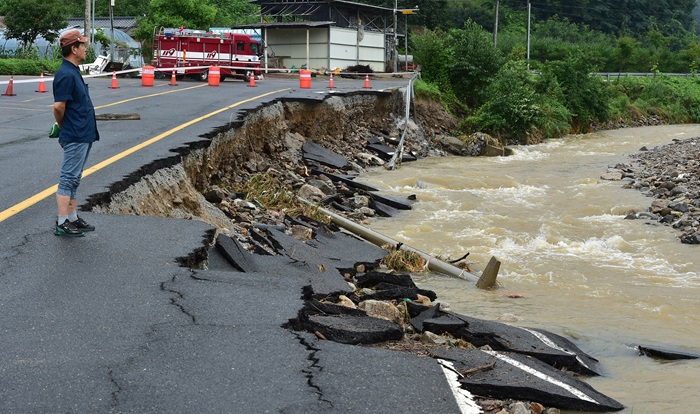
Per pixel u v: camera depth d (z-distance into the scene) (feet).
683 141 120.37
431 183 77.61
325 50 157.99
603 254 48.91
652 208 62.03
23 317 20.21
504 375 21.75
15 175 37.27
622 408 21.72
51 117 63.72
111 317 20.56
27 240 26.71
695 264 46.03
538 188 76.69
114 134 51.80
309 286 24.88
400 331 24.20
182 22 188.34
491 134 122.93
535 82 156.04
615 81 205.36
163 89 97.71
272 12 168.04
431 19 268.62
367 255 44.32
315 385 17.38
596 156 106.11
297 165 74.84
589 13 383.04
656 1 416.05
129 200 35.55
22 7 164.76
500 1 355.36
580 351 27.86
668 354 28.07
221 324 20.57
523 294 38.93
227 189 55.98
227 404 16.19
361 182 75.46
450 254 48.21
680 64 299.17
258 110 72.64
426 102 123.54
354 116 100.83
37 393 16.21
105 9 250.57
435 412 16.69
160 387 16.76
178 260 25.79
